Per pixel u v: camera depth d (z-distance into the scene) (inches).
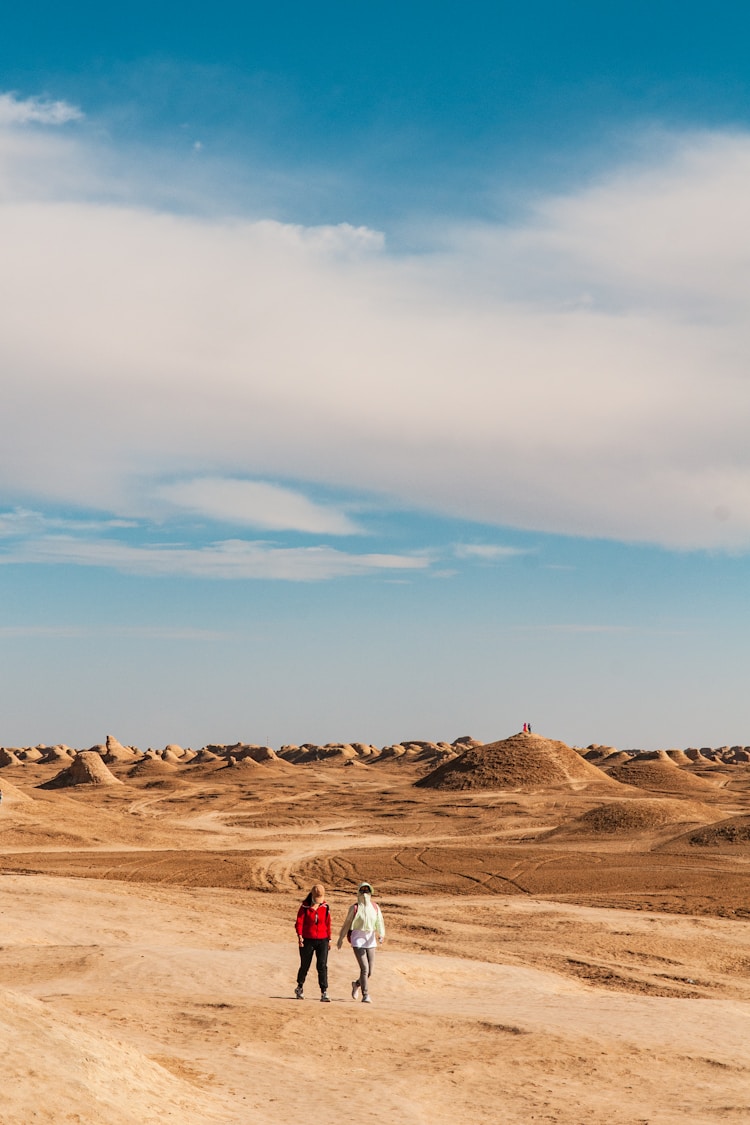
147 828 3031.5
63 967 864.3
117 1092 399.9
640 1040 627.8
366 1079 529.7
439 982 904.9
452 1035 633.0
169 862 2257.6
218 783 6033.5
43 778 6919.3
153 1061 481.4
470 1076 539.5
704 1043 634.8
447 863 2207.2
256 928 1301.7
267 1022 639.8
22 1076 376.2
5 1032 408.5
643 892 1756.9
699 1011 773.3
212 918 1370.6
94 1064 412.8
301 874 2081.7
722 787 5615.2
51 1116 356.8
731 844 2229.3
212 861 2276.1
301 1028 629.9
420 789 4722.0
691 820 2659.9
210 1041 593.3
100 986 781.9
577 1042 611.2
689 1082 539.8
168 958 886.4
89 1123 362.9
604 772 5388.8
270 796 4916.3
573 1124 459.5
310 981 829.8
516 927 1381.6
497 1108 485.7
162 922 1301.7
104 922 1266.0
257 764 6904.5
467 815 3599.9
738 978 1106.7
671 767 5472.4
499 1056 578.6
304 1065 553.6
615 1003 809.5
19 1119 346.3
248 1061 552.1
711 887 1780.3
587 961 1144.8
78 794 5073.8
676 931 1344.7
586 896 1732.3
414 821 3481.8
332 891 1868.8
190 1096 442.0
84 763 5546.3
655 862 2102.6
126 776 6648.6
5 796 3110.2
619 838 2551.7
